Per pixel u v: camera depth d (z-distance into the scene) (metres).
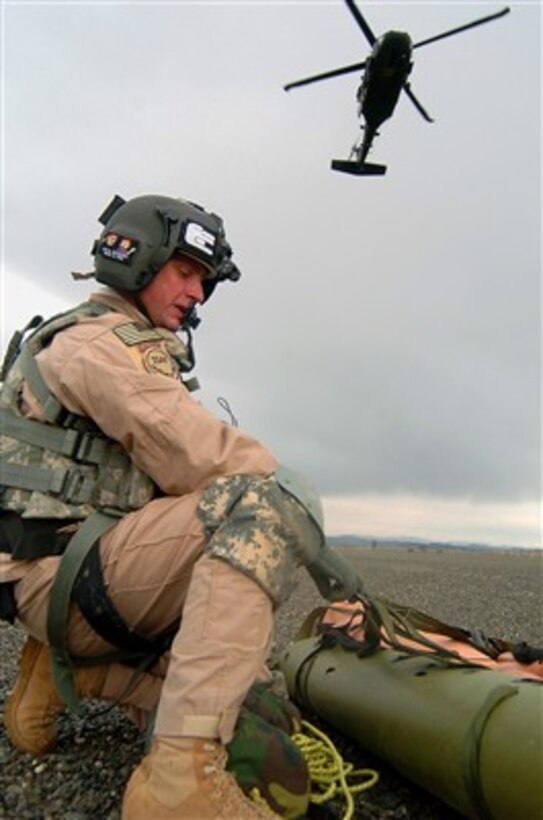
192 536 2.18
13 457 2.33
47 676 2.79
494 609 9.66
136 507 2.33
